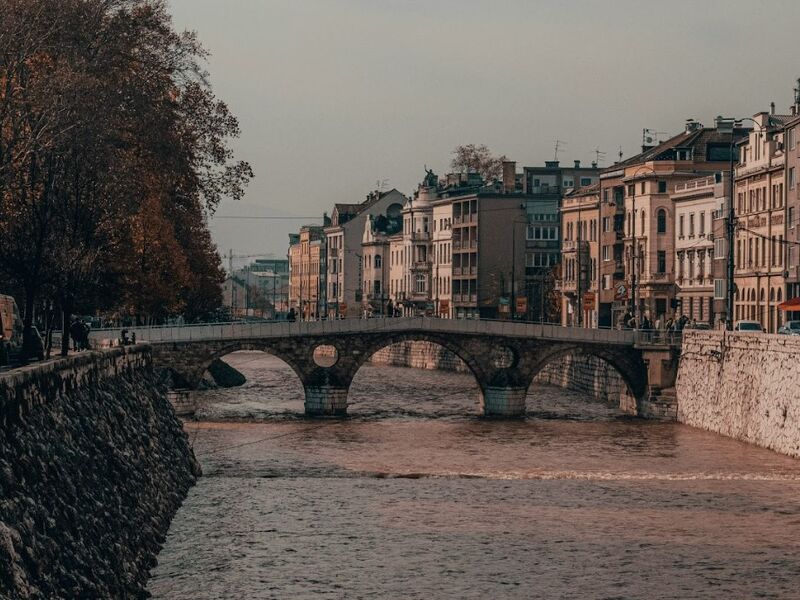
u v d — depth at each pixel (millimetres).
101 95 91750
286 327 141125
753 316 156750
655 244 185500
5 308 69375
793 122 143750
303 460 104688
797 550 71750
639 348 142375
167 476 81688
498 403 143750
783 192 147500
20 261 82000
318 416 139750
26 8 86438
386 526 77625
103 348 84500
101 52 99562
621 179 196250
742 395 117688
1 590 39469
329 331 142500
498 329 144750
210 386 174750
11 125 84438
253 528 76250
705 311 173750
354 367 142875
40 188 88062
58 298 92375
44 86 85188
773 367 109625
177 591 61719
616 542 73625
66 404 59469
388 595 62219
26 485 47125
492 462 104438
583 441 118438
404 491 90250
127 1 103062
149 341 134500
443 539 74312
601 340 144000
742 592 63250
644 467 101375
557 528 77375
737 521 79438
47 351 80312
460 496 88375
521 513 82062
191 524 77062
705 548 72125
